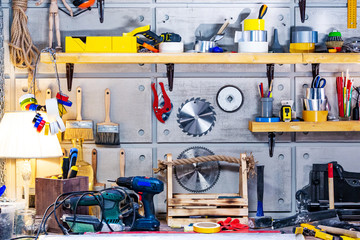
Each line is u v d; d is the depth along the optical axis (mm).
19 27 2609
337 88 2664
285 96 2697
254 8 2684
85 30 2672
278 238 1878
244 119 2693
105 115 2678
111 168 2682
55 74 2670
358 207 2592
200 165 2676
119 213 2199
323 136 2709
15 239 2023
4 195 2641
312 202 2689
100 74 2678
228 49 2691
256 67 2684
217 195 2604
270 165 2695
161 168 2561
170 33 2518
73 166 2375
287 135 2697
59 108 2529
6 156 2396
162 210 2670
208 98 2688
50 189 2291
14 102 2666
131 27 2678
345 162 2711
